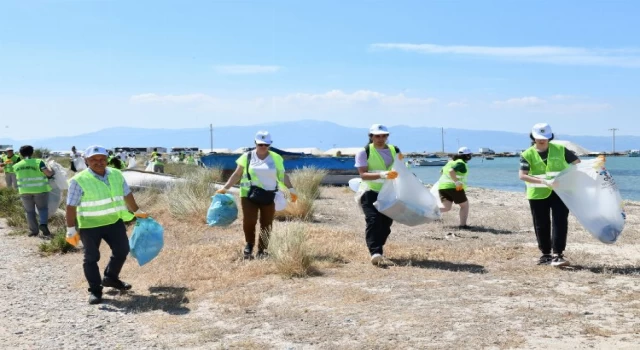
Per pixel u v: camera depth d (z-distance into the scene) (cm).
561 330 560
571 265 867
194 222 1331
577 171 845
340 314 647
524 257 951
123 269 938
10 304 761
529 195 876
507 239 1168
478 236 1207
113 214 773
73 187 748
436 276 811
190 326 639
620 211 852
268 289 771
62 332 639
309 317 643
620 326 567
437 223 1395
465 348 524
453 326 584
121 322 672
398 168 898
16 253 1152
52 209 1439
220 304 721
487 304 660
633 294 686
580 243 1089
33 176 1342
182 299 751
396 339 556
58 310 729
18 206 1709
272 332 603
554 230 859
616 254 966
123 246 786
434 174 7131
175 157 6406
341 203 1852
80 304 755
